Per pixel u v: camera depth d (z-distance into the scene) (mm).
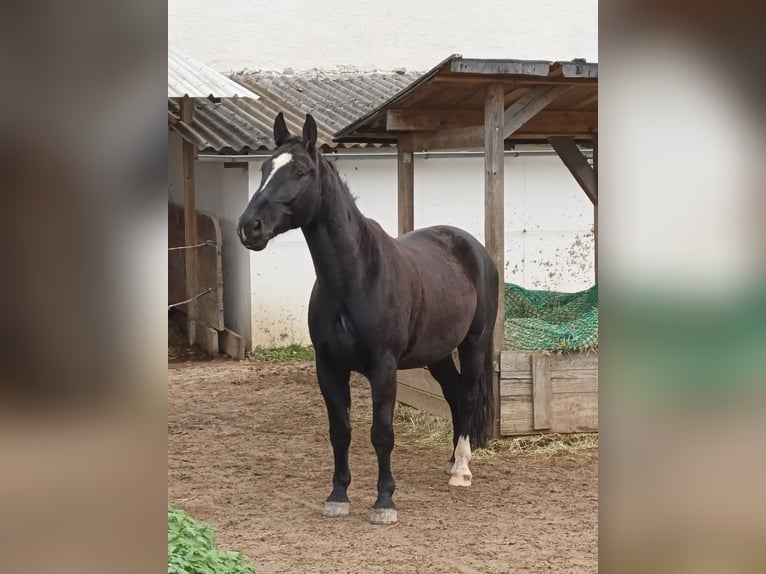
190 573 2779
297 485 5539
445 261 5520
